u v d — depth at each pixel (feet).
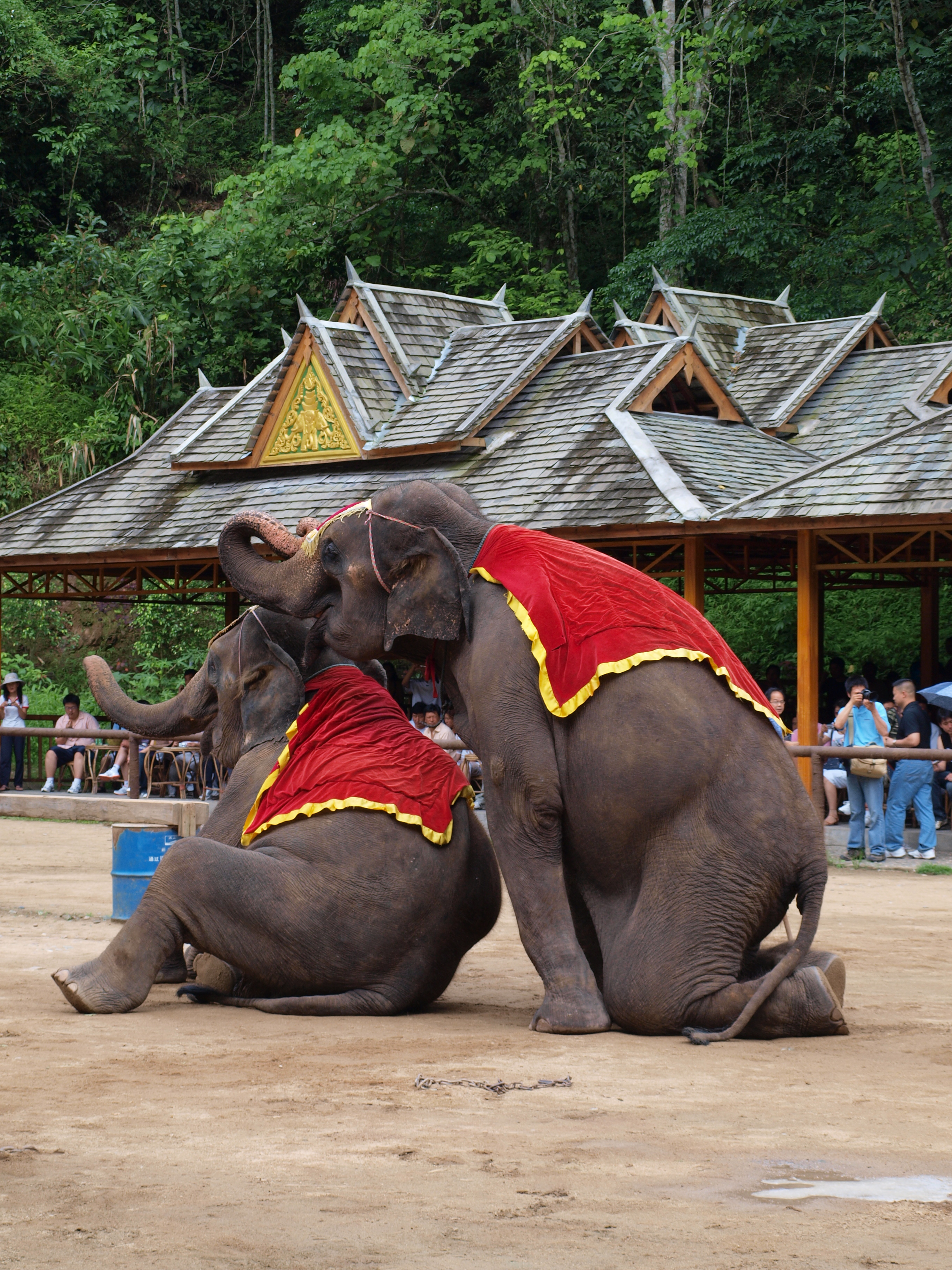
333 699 26.45
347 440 81.00
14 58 165.78
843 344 91.09
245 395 91.97
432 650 25.57
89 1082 19.12
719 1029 22.39
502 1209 13.73
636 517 66.74
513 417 79.36
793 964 22.54
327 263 150.71
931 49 128.16
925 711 56.70
